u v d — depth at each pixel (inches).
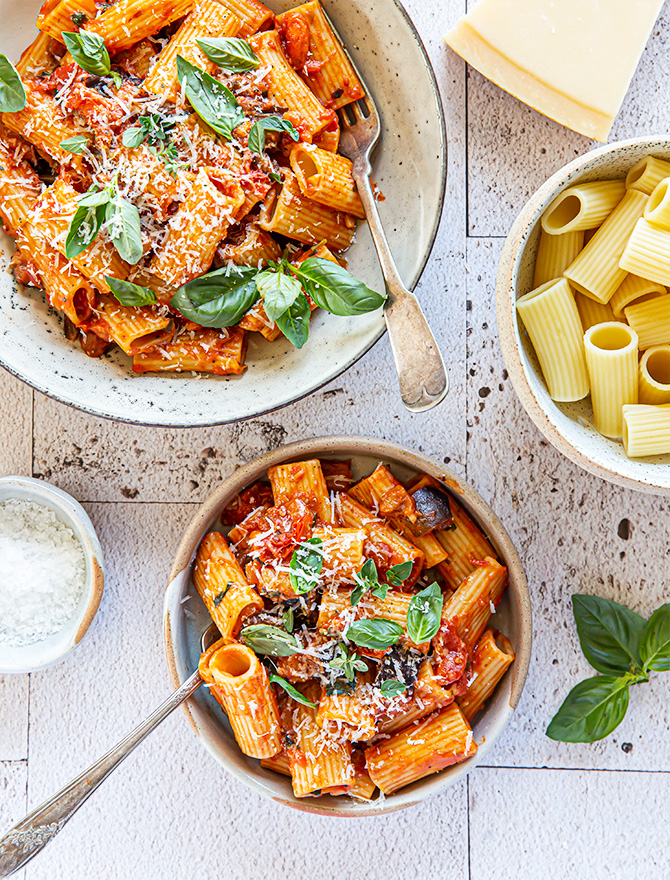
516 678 19.8
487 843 22.1
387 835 22.1
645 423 19.2
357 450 20.3
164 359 19.7
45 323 19.9
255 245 19.5
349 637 19.0
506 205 21.5
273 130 19.1
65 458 21.8
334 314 19.1
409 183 20.1
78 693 22.0
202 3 19.1
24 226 19.0
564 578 21.8
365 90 20.0
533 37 20.5
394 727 19.9
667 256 18.7
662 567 21.8
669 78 21.5
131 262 18.4
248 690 19.0
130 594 21.8
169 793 22.0
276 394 19.5
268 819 22.1
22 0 19.5
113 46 19.0
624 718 22.0
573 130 20.9
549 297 19.3
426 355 19.4
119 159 18.7
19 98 18.6
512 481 21.7
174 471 21.7
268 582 19.6
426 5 21.4
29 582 20.8
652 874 21.9
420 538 20.3
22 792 22.0
